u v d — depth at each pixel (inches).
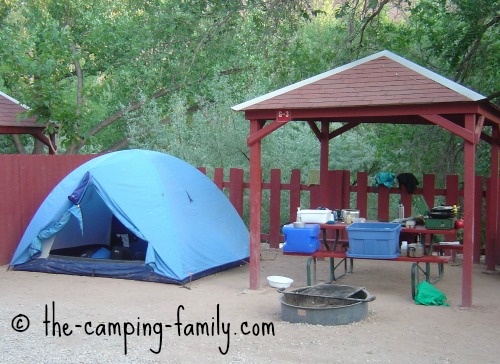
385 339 254.5
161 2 647.1
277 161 564.4
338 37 560.1
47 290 346.3
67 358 232.5
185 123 618.2
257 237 350.0
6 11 789.9
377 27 532.1
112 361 229.3
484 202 494.9
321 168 445.4
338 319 274.5
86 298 327.6
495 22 483.8
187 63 624.7
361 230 328.2
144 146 609.0
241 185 500.4
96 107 807.1
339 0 578.6
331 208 469.7
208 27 554.3
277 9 513.7
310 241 343.3
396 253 328.8
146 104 651.5
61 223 389.1
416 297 319.9
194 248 377.1
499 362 228.1
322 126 442.6
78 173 396.5
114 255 398.3
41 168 450.6
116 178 381.4
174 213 375.6
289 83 564.4
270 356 233.8
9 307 307.9
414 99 310.2
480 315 295.7
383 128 592.1
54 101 531.8
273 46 544.4
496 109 339.9
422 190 446.0
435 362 227.5
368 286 361.7
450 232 328.2
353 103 320.2
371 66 337.4
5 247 427.2
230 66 669.9
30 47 698.2
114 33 714.8
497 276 400.5
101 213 427.8
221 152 573.0
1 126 496.1
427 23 520.1
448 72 510.6
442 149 508.7
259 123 352.2
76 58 661.3
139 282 367.6
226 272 400.5
